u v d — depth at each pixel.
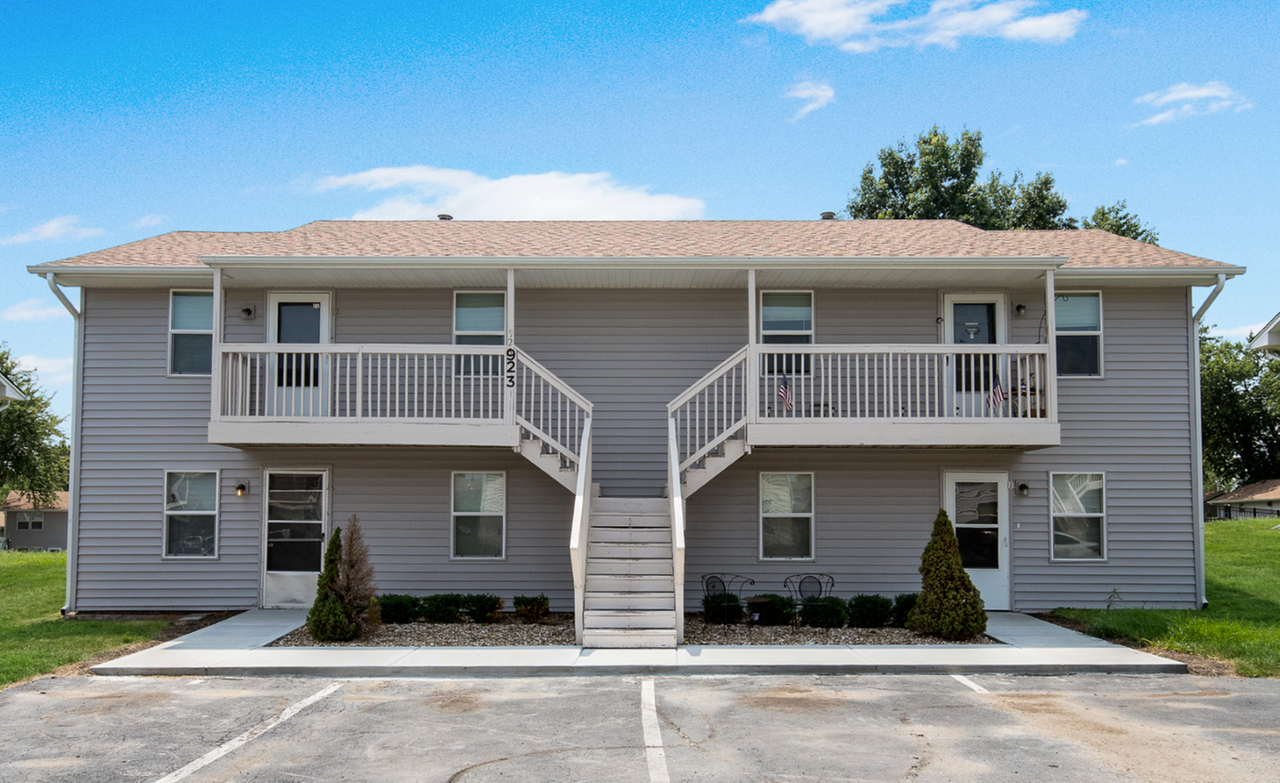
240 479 13.52
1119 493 13.45
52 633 11.53
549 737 6.89
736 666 9.27
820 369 13.26
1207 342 42.91
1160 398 13.54
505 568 13.38
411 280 13.23
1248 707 7.81
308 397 13.65
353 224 16.22
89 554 13.39
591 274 12.82
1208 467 44.53
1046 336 12.63
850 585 13.36
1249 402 41.62
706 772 6.02
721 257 12.20
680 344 13.69
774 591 13.34
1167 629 11.00
